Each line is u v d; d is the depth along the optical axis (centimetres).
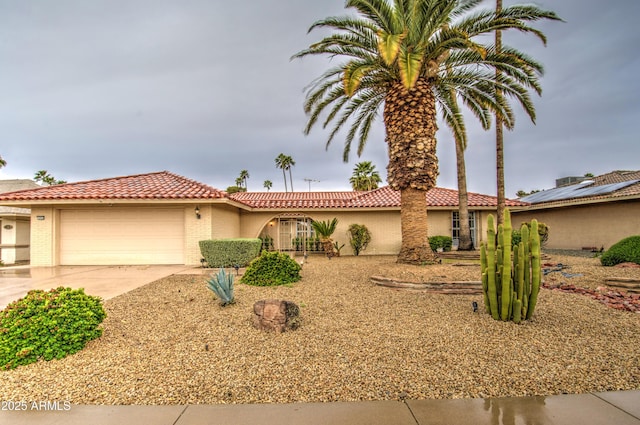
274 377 396
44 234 1470
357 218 1975
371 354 461
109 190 1467
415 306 700
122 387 375
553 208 2330
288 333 548
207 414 321
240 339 523
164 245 1489
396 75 1050
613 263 1118
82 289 532
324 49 1070
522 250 592
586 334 535
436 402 340
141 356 460
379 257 1788
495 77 1106
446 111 1310
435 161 1036
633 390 364
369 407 331
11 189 2369
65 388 373
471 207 1923
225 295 715
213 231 1485
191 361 443
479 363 430
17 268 1395
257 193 2452
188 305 727
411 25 989
